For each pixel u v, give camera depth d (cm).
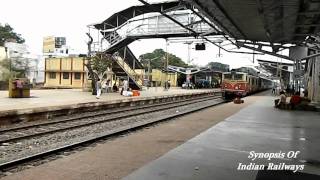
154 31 4016
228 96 4444
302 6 1483
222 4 1468
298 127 1499
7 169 830
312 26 1878
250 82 5009
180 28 3819
